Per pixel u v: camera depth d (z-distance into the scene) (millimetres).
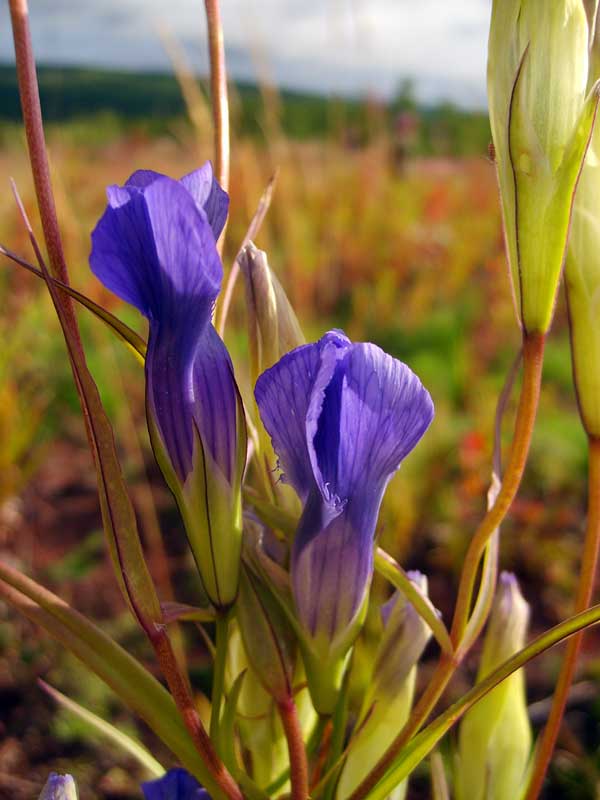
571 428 452
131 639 321
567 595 359
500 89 80
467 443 397
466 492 395
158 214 71
